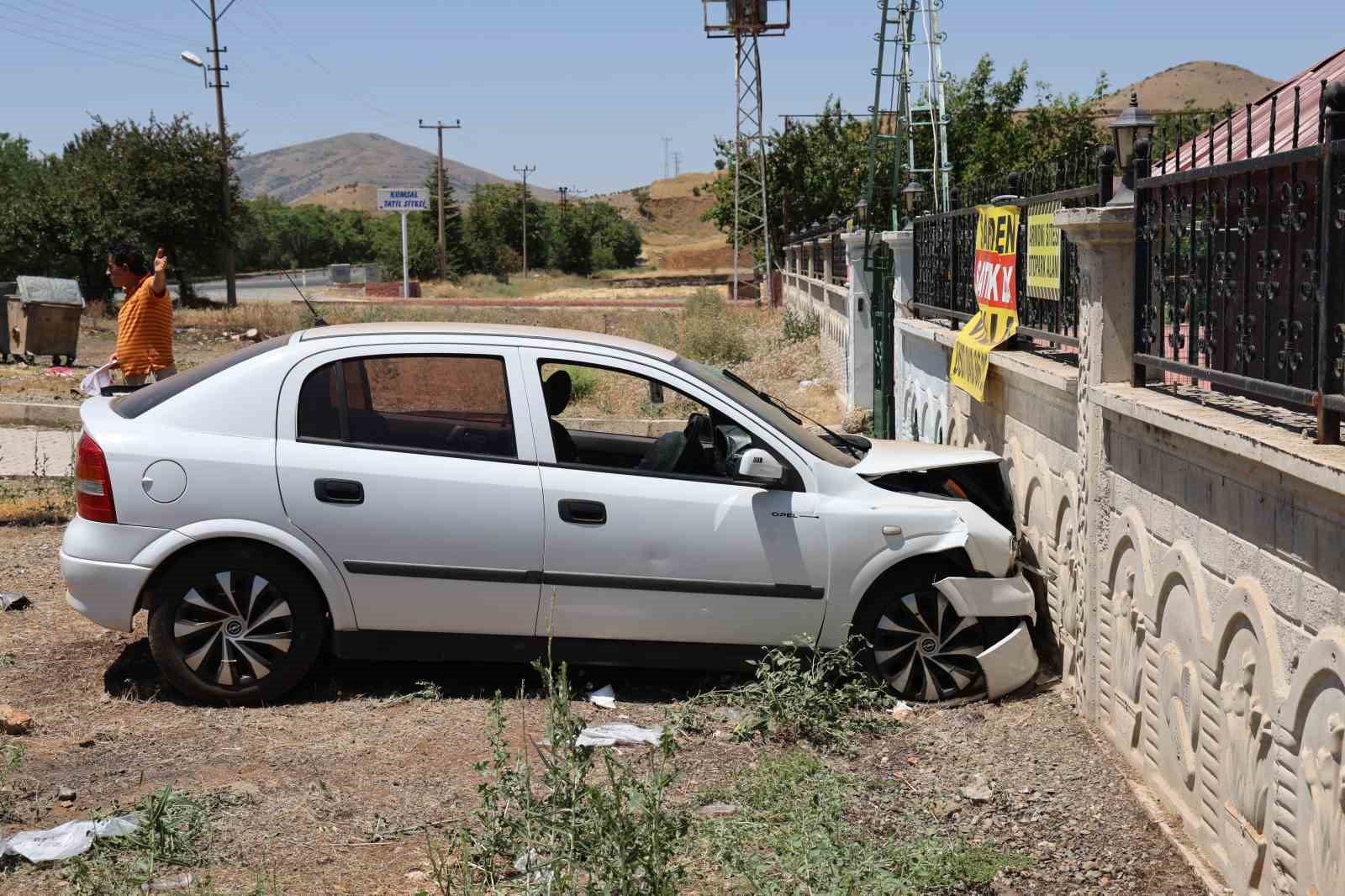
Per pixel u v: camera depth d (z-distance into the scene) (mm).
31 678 5988
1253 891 3771
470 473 5695
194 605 5613
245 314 37969
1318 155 3408
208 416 5691
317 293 65500
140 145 47656
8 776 4715
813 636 5855
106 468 5566
